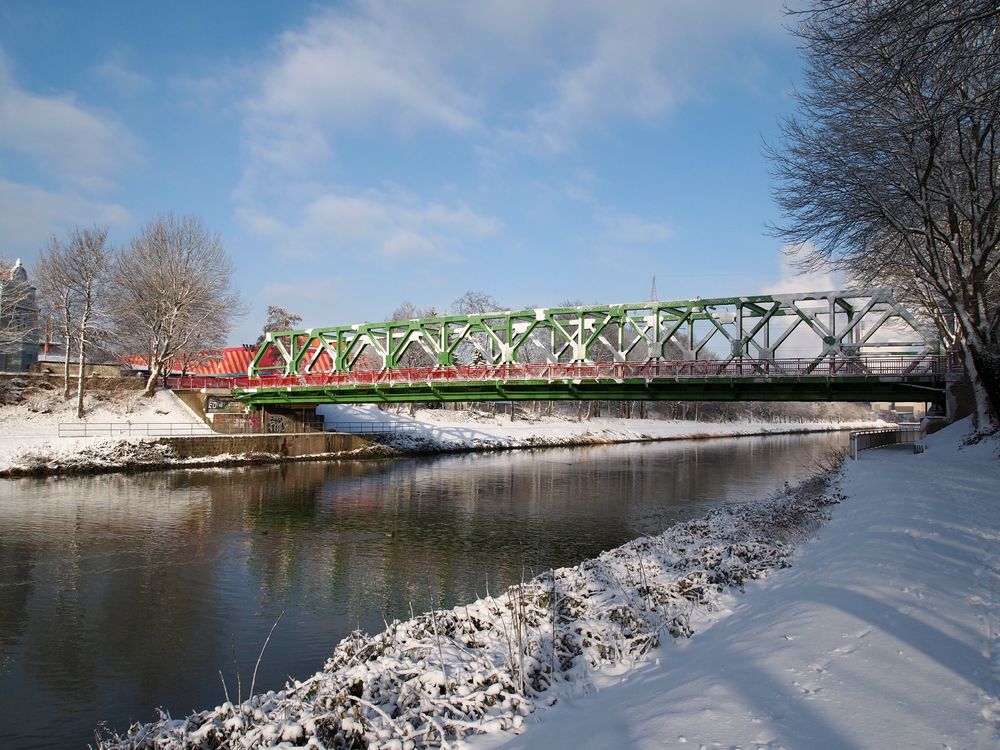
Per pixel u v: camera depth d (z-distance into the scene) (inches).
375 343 1824.6
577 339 1510.8
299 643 522.3
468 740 222.1
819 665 225.5
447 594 660.7
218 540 882.8
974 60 557.6
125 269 2071.9
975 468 916.6
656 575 468.4
